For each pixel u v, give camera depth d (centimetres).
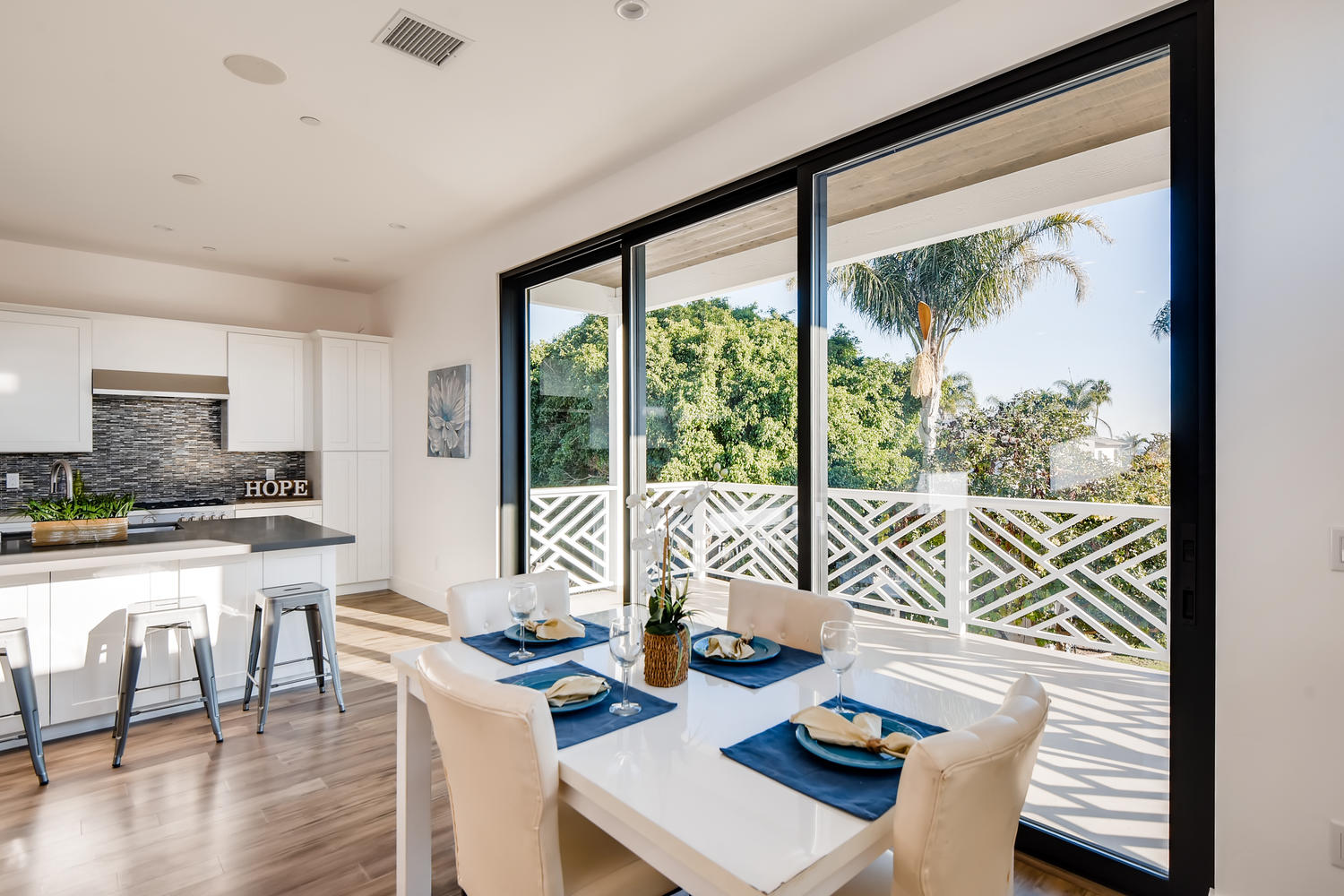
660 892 149
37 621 301
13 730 294
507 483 475
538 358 459
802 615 218
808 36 251
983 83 229
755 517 307
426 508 562
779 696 168
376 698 359
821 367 280
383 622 502
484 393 489
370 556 607
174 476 560
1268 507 174
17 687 266
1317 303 168
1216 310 182
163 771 278
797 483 287
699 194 328
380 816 246
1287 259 172
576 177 379
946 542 241
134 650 287
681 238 349
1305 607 169
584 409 417
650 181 351
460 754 135
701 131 324
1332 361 166
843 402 273
